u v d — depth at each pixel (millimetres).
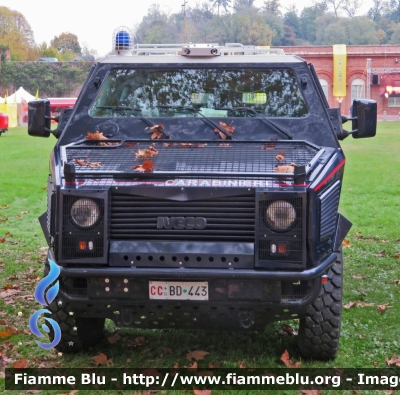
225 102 6215
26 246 10523
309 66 6379
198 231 4902
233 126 5996
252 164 5309
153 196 4941
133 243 4930
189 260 4855
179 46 6836
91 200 4914
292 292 4945
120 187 4969
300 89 6172
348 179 19688
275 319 5129
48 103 6242
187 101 6234
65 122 6266
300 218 4801
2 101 56469
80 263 4918
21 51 121062
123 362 5559
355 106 6148
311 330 5383
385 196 16469
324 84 66375
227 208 4906
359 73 66562
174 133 5988
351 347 5906
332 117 6125
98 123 6098
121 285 4898
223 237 4898
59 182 5074
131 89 6309
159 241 4934
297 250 4809
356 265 9148
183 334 6289
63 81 95438
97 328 5891
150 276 4809
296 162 5336
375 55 66125
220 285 4855
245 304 4875
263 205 4824
